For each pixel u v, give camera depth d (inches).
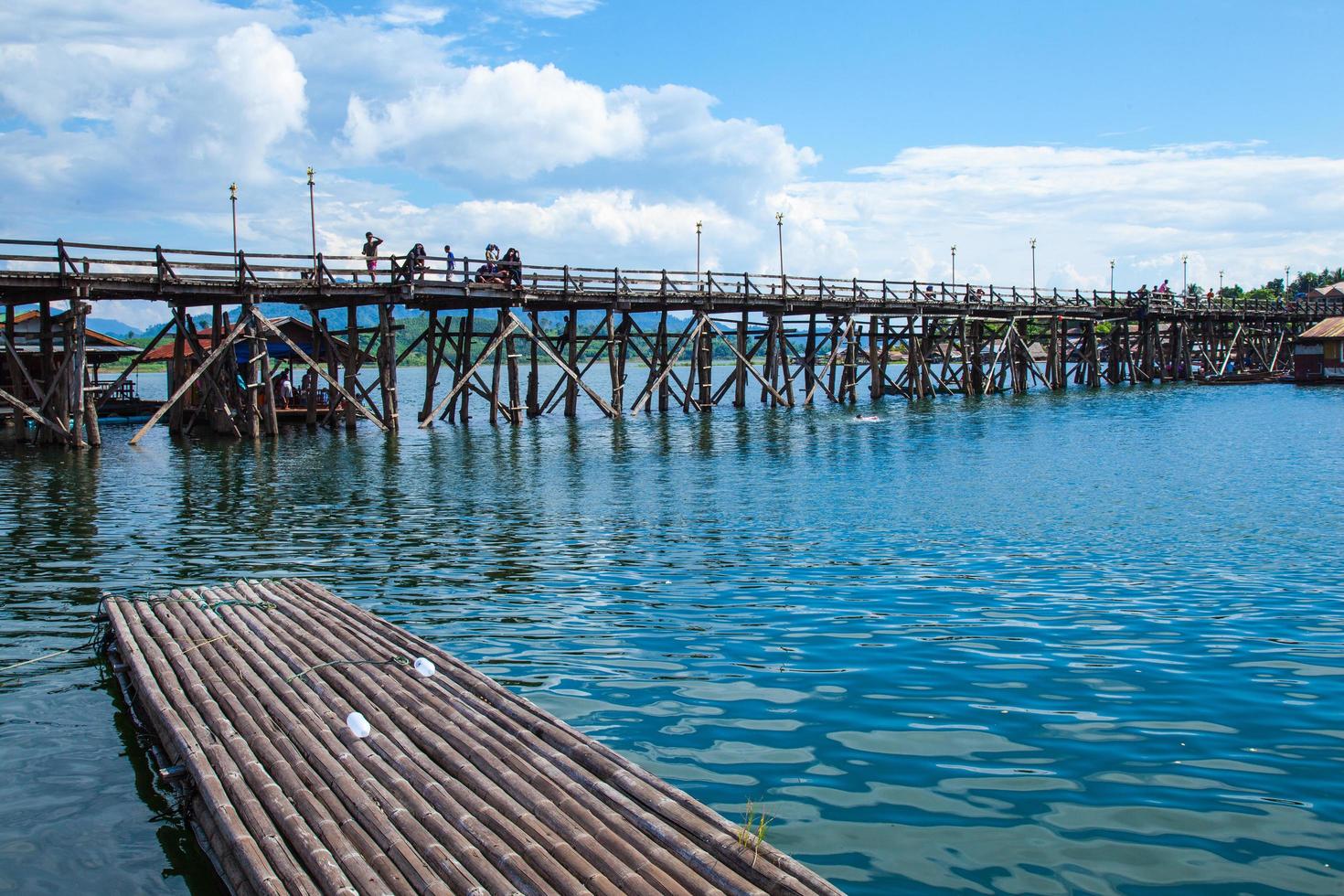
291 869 243.0
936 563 641.6
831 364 2174.0
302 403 1857.8
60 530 779.4
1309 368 2571.4
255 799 281.4
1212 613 513.3
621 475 1084.5
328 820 266.4
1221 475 1011.9
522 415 1915.6
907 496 917.2
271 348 1696.6
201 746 319.6
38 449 1320.1
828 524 786.8
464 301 1646.2
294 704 351.6
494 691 356.5
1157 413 1818.4
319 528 789.9
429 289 1496.1
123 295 1282.0
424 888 230.5
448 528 787.4
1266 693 398.6
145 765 348.2
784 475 1077.8
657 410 2034.9
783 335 2036.2
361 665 394.0
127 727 383.2
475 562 662.5
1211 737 356.5
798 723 375.6
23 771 343.9
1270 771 328.2
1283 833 287.4
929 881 265.6
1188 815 299.1
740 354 2025.1
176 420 1514.5
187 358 1606.8
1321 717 373.1
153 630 454.3
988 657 449.7
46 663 458.6
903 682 418.9
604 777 283.6
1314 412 1737.2
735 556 673.6
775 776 330.0
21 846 293.4
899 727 370.3
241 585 547.8
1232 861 272.8
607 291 1738.4
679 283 1845.5
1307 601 533.0
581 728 374.0
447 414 1914.4
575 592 578.9
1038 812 302.4
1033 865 272.5
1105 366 3860.7
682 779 329.1
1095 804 307.0
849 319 2169.0
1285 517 769.6
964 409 2038.6
